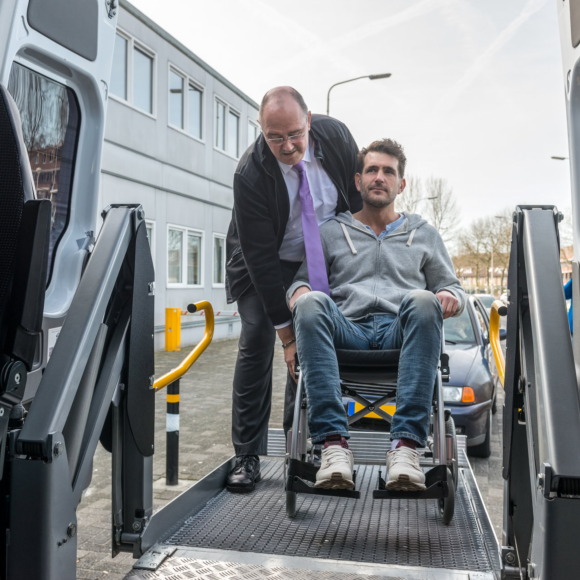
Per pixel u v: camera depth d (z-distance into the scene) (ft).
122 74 50.29
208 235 65.62
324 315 8.63
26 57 7.52
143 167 53.21
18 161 5.11
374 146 10.74
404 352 8.41
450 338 23.67
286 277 12.02
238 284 11.80
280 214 11.00
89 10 8.35
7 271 5.00
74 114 8.75
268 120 10.21
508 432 6.12
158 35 54.70
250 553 7.48
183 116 60.39
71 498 5.58
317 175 11.30
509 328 6.13
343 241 10.66
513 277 6.04
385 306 9.82
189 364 9.28
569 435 4.71
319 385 8.26
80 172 8.86
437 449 8.81
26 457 5.29
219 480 10.73
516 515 6.19
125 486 7.36
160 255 56.34
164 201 56.85
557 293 5.33
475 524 9.00
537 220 5.77
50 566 5.26
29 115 7.83
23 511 5.25
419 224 10.68
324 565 7.19
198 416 26.27
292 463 8.17
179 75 59.67
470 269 224.74
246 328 11.54
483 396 20.24
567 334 5.13
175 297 58.95
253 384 11.40
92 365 6.19
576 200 5.26
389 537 8.46
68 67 8.11
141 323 7.12
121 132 50.03
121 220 6.79
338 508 9.75
